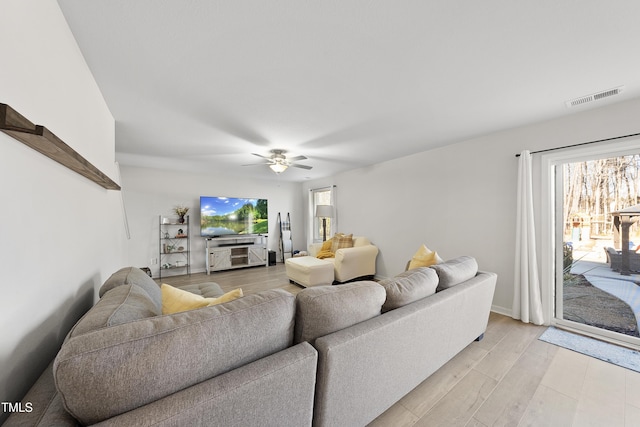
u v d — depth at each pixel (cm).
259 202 621
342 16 128
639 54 158
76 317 137
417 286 165
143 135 301
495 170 308
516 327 261
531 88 200
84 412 66
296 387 97
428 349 162
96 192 181
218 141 326
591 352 212
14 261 81
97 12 122
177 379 77
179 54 156
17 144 83
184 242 536
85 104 158
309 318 114
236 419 81
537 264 273
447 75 182
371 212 487
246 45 149
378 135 311
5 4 78
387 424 139
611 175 243
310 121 263
